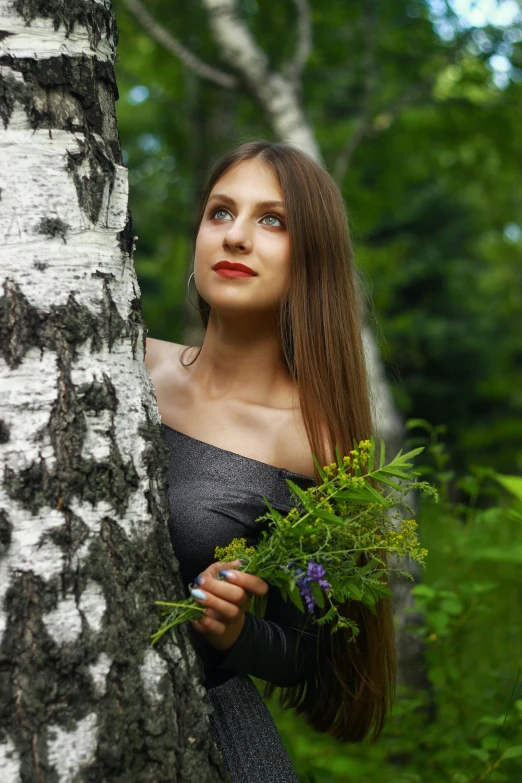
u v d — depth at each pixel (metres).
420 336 11.79
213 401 1.88
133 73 7.55
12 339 1.24
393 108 5.42
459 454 7.35
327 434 1.82
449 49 5.55
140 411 1.35
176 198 9.12
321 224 1.83
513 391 11.25
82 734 1.20
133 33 6.58
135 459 1.32
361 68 6.13
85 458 1.26
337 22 6.00
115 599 1.26
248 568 1.39
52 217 1.29
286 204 1.80
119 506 1.29
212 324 1.91
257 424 1.83
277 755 1.72
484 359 12.02
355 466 1.45
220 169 1.87
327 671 1.93
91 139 1.35
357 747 2.77
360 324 1.90
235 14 4.50
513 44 5.43
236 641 1.58
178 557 1.73
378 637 1.85
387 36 5.91
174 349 2.05
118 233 1.36
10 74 1.29
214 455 1.80
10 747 1.16
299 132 4.41
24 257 1.26
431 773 2.43
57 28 1.33
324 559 1.39
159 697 1.28
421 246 12.30
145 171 9.38
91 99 1.36
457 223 12.41
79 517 1.24
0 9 1.30
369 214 7.32
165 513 1.38
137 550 1.30
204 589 1.37
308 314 1.81
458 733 2.51
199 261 1.83
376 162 7.12
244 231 1.78
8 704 1.17
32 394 1.24
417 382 11.66
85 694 1.21
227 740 1.66
